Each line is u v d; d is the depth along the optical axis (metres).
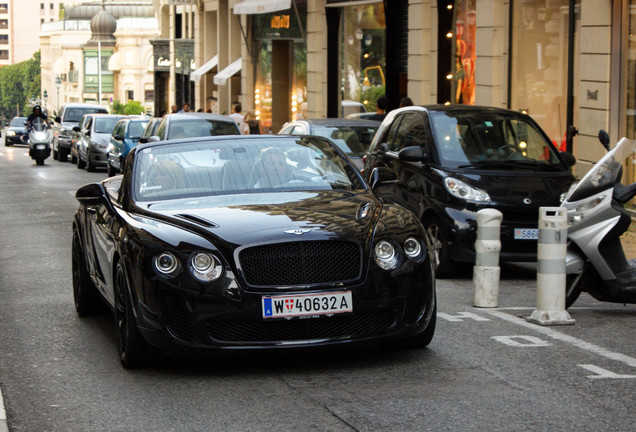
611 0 18.12
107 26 142.38
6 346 8.55
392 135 14.20
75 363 7.86
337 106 33.28
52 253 14.74
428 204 12.46
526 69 21.72
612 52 18.27
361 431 5.90
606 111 18.38
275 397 6.69
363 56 31.05
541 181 12.24
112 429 6.09
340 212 7.68
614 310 10.13
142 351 7.46
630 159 17.89
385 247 7.35
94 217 9.07
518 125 13.23
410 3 26.48
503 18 22.59
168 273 7.11
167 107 69.50
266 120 41.97
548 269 9.27
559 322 9.20
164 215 7.75
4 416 6.34
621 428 5.95
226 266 7.07
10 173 35.88
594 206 9.37
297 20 37.34
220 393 6.83
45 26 177.00
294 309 7.04
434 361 7.66
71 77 147.88
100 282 8.66
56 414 6.44
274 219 7.48
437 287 11.66
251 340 7.12
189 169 8.67
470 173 12.28
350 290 7.13
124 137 32.16
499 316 9.65
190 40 57.56
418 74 26.25
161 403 6.63
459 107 13.61
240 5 34.59
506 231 11.94
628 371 7.37
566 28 20.14
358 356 7.84
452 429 5.92
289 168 8.74
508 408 6.36
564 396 6.64
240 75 48.03
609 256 9.48
